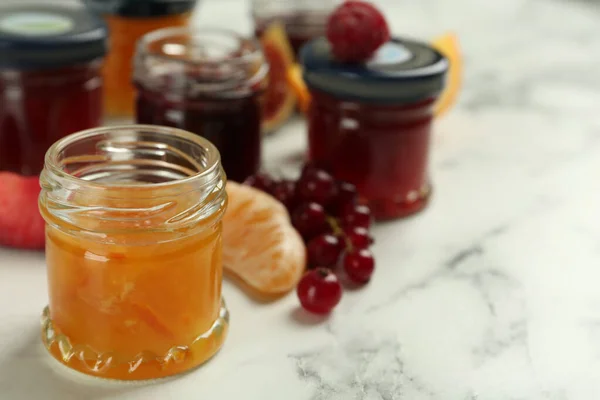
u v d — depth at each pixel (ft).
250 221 1.03
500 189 1.22
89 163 0.95
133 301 0.87
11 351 0.91
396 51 1.15
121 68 1.34
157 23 1.32
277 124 1.34
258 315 0.98
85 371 0.89
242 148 1.16
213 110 1.13
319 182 1.07
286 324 0.97
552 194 1.21
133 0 1.30
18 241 1.05
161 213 0.86
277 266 1.00
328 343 0.94
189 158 0.95
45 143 1.16
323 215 1.07
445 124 1.40
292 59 1.39
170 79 1.12
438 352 0.93
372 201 1.13
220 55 1.22
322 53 1.14
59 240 0.87
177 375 0.90
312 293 0.96
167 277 0.87
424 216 1.15
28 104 1.14
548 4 2.05
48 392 0.87
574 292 1.02
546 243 1.10
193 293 0.89
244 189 1.05
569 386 0.90
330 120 1.12
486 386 0.90
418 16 1.93
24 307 0.97
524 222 1.14
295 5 1.43
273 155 1.28
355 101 1.09
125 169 0.96
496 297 1.01
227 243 1.03
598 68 1.63
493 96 1.50
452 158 1.30
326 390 0.89
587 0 2.07
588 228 1.14
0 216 1.03
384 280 1.03
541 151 1.32
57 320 0.90
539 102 1.48
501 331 0.96
